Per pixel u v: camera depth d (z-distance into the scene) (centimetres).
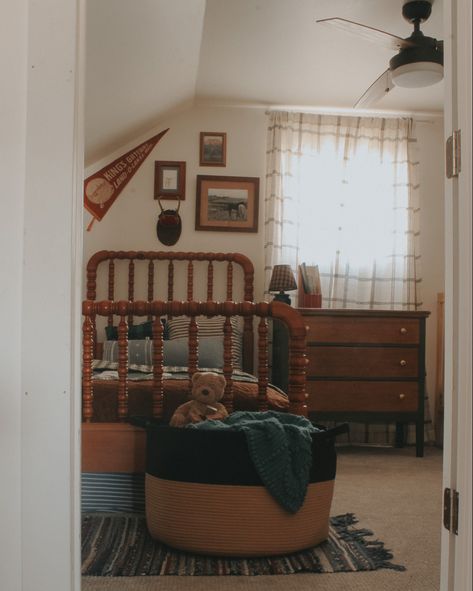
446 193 133
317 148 454
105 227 434
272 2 308
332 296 448
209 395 236
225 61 379
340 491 300
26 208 118
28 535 116
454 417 128
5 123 119
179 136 447
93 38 272
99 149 408
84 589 178
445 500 129
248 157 452
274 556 206
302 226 450
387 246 454
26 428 117
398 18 329
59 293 118
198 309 248
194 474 201
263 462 198
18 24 120
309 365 392
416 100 440
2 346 117
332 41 349
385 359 397
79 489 126
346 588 182
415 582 188
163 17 287
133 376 293
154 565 196
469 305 122
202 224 443
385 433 445
